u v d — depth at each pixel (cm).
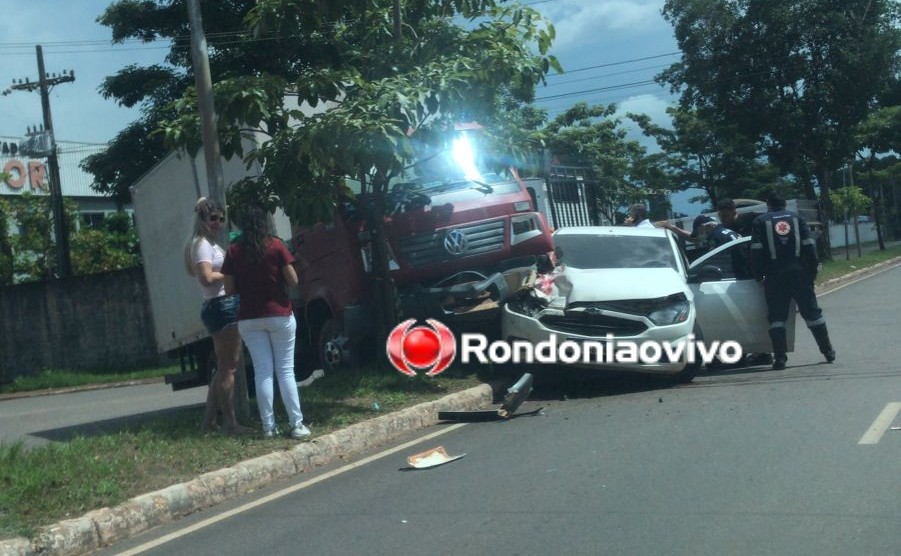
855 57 3284
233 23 2644
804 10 3328
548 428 896
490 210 1215
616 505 614
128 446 834
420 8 1202
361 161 1016
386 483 740
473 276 1214
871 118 4241
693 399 984
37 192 5103
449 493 686
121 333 2778
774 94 3428
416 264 1194
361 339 1226
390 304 1176
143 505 670
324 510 675
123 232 4162
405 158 1034
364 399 1039
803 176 3694
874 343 1327
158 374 2581
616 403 1008
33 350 2855
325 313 1306
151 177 1455
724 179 4388
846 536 526
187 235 1362
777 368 1155
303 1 1079
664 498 622
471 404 1063
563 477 698
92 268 3738
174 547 617
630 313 1070
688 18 3422
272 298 856
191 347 1504
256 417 977
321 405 1009
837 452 705
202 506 716
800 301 1154
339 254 1214
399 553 557
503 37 1157
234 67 2525
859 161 5425
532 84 1141
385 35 1201
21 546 579
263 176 1084
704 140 4325
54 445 840
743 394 985
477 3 1206
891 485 615
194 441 844
